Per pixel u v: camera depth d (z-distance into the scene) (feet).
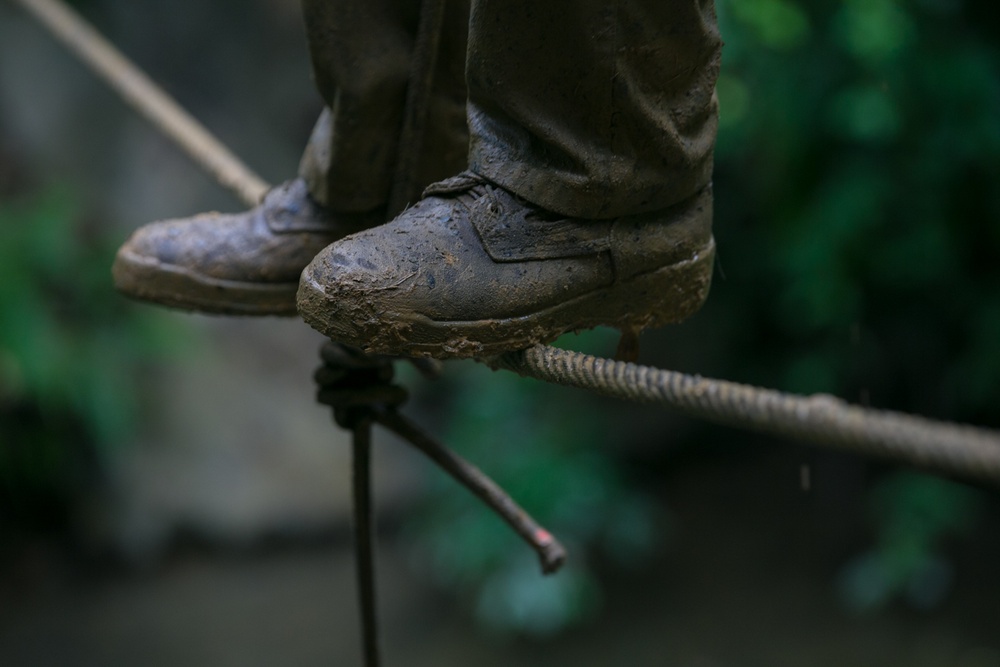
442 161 6.79
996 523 24.11
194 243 7.29
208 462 22.86
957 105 18.04
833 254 18.86
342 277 5.28
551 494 21.18
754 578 23.13
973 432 3.52
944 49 17.94
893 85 17.58
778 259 20.04
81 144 22.71
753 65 17.60
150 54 23.68
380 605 22.35
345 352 7.11
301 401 23.66
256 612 21.81
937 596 21.27
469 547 21.06
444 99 6.60
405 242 5.44
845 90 17.90
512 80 5.45
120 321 22.00
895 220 19.12
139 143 23.13
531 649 21.43
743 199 21.12
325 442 23.61
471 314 5.40
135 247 7.40
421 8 6.25
